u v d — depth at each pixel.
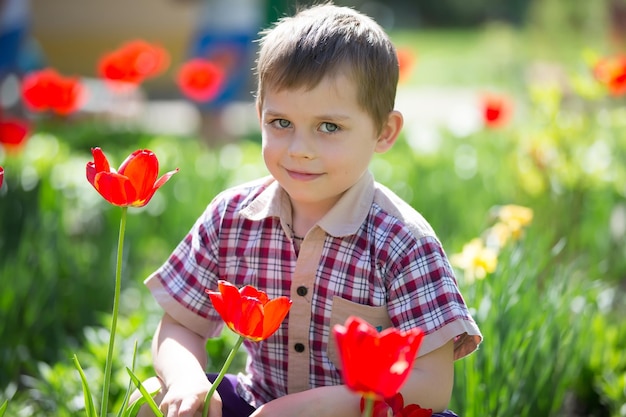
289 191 2.38
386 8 39.91
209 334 2.68
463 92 17.42
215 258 2.61
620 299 4.76
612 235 5.26
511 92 12.48
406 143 7.74
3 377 3.84
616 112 6.71
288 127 2.36
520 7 20.52
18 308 4.05
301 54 2.30
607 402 3.61
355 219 2.46
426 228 2.46
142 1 13.66
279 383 2.57
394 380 1.70
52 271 4.28
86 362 3.67
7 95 8.32
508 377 3.08
